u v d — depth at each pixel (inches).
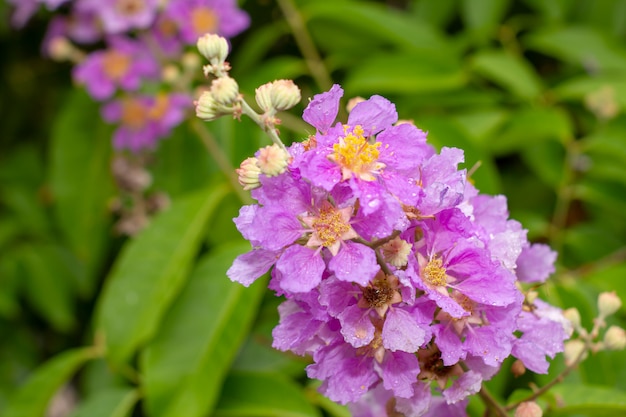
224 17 25.5
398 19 26.2
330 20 27.4
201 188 26.3
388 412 16.6
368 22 25.8
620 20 28.7
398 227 14.9
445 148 15.7
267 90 15.4
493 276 15.4
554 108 24.9
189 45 26.4
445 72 24.7
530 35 27.8
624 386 20.6
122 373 23.7
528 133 23.7
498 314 15.6
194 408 20.9
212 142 24.0
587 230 24.5
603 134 24.3
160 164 26.5
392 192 15.0
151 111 24.8
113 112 25.6
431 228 15.4
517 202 28.1
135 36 28.5
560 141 24.5
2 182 30.7
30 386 23.0
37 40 31.3
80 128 27.7
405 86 24.0
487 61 25.1
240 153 24.1
